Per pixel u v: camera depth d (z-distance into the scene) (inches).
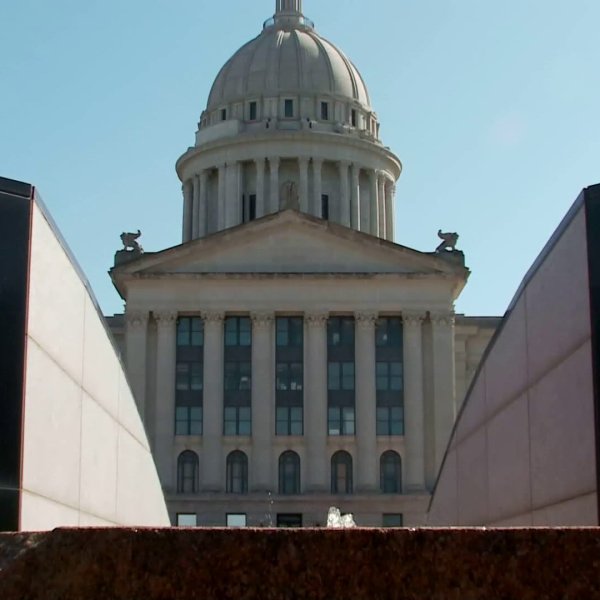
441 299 3762.3
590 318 925.8
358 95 5083.7
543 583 534.0
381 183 4938.5
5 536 542.3
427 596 535.5
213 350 3718.0
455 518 1688.0
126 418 1565.0
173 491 3644.2
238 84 5012.3
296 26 5206.7
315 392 3708.2
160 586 533.3
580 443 964.0
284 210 3794.3
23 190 956.6
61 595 530.0
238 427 3713.1
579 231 967.0
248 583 535.8
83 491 1210.0
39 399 988.6
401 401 3742.6
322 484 3661.4
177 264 3777.1
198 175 4881.9
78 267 1181.1
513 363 1258.6
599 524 897.5
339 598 535.5
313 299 3752.5
